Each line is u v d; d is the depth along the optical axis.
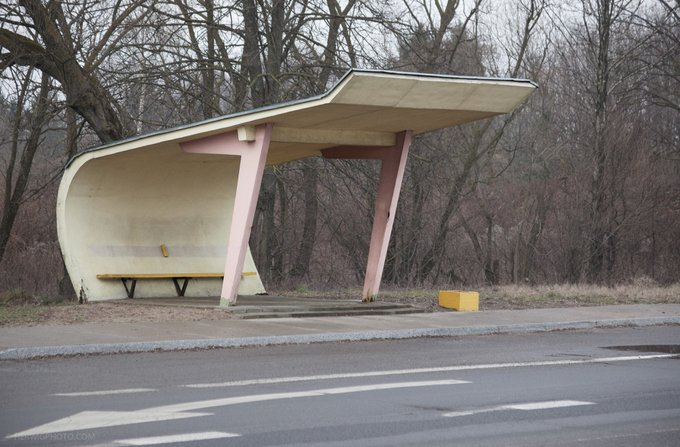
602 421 10.17
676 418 10.38
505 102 20.67
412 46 37.81
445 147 44.53
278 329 18.78
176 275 26.36
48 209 44.28
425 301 26.17
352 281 45.75
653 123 48.91
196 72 37.34
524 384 12.82
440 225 45.00
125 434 9.19
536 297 28.56
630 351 17.05
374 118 21.56
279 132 22.42
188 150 22.81
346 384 12.62
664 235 44.44
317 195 44.88
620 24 46.09
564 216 45.38
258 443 8.81
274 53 36.59
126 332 17.64
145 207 26.64
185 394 11.65
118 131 32.66
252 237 40.59
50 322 19.03
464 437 9.23
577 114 48.47
